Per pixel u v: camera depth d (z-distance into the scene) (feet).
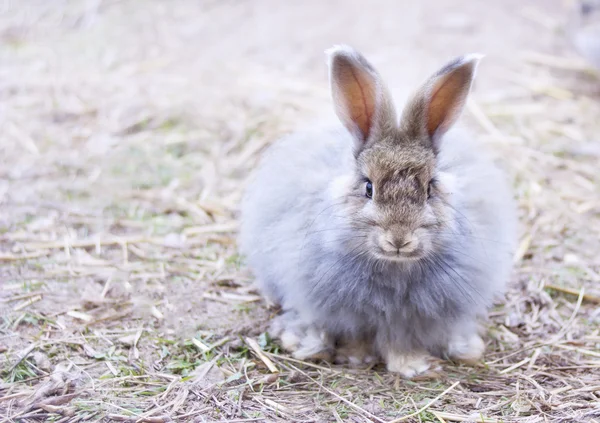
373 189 20.06
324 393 20.72
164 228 29.12
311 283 21.67
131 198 30.86
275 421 19.31
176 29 44.88
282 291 23.35
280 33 43.96
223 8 47.19
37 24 45.85
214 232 28.99
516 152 34.14
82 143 34.32
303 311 22.58
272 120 35.78
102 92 38.32
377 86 20.26
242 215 26.40
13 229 28.32
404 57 40.73
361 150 20.79
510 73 40.65
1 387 20.38
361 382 21.43
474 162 23.31
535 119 36.88
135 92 38.24
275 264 22.79
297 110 36.63
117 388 20.53
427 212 19.92
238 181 32.30
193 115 36.32
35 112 36.55
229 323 23.82
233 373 21.44
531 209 30.25
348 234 20.40
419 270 21.02
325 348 22.77
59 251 27.27
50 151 33.71
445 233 20.53
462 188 22.09
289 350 22.81
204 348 22.35
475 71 20.56
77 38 44.24
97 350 22.17
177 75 39.99
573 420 19.38
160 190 31.45
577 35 41.29
